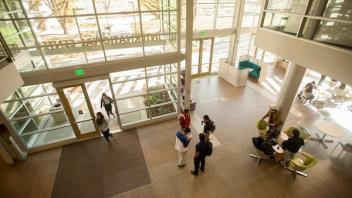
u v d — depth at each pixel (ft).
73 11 20.52
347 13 14.49
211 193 18.72
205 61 42.01
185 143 19.58
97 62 21.42
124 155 23.08
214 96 34.81
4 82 15.37
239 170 20.94
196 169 19.99
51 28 22.11
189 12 21.80
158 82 27.09
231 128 26.89
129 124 26.96
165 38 26.76
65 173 21.22
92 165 22.03
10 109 21.44
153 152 23.35
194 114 29.91
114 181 20.11
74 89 36.06
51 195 19.06
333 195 18.42
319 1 16.02
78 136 25.04
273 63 48.88
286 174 20.48
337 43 15.47
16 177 20.99
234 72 37.45
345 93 32.60
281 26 20.66
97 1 19.83
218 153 22.95
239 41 42.29
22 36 20.77
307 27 17.17
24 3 17.47
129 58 22.43
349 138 25.34
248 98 34.06
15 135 21.89
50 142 24.39
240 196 18.45
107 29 23.17
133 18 23.63
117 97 25.55
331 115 29.73
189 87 27.37
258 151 23.06
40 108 25.67
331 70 15.23
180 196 18.51
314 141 24.76
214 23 38.75
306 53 16.98
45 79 20.03
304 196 18.39
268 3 20.59
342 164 21.59
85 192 19.20
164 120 28.81
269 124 23.35
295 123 27.94
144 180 20.11
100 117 23.36
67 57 22.04
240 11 36.99
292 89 22.35
